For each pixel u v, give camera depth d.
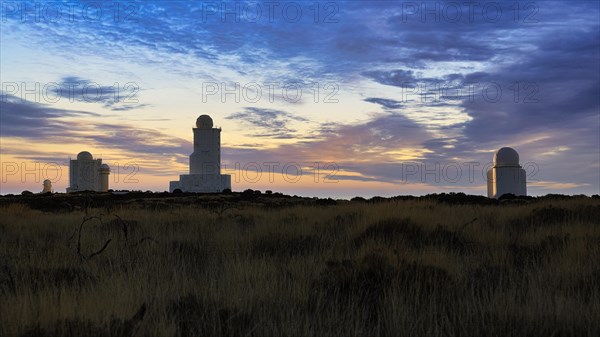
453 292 6.88
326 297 6.64
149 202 37.50
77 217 19.19
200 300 6.29
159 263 8.60
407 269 7.86
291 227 14.00
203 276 7.92
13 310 5.59
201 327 5.38
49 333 5.03
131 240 11.71
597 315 5.55
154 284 7.06
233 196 45.53
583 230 12.56
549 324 5.47
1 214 20.28
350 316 5.83
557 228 13.39
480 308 5.82
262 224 14.94
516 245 11.39
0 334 5.07
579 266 8.17
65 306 5.68
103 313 5.50
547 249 10.40
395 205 19.06
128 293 6.27
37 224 17.00
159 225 15.65
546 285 7.18
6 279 7.57
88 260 9.35
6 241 12.77
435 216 14.96
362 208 18.56
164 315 5.59
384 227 12.89
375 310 6.32
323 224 15.23
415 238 12.03
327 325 5.42
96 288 6.92
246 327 5.45
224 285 6.92
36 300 6.09
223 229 14.68
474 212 18.11
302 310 5.97
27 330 5.05
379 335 5.31
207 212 22.42
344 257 9.52
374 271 7.83
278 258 9.54
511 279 7.57
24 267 8.38
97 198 42.50
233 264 8.14
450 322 5.57
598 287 7.09
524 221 16.22
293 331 5.07
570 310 5.78
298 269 8.05
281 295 6.43
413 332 5.22
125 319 5.36
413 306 6.23
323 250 10.70
